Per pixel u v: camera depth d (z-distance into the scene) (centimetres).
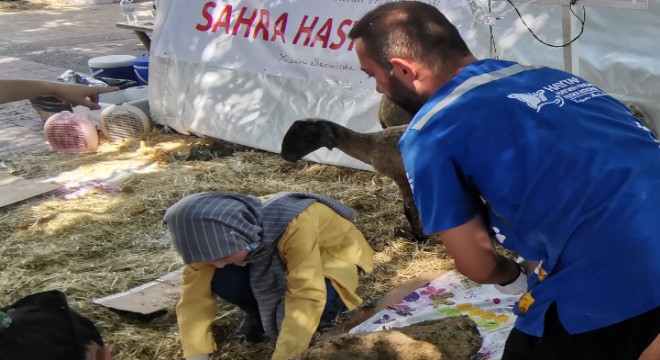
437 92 187
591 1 319
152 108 691
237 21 627
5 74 995
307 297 310
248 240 299
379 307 372
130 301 382
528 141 173
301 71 597
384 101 450
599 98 189
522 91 180
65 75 714
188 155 636
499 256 194
